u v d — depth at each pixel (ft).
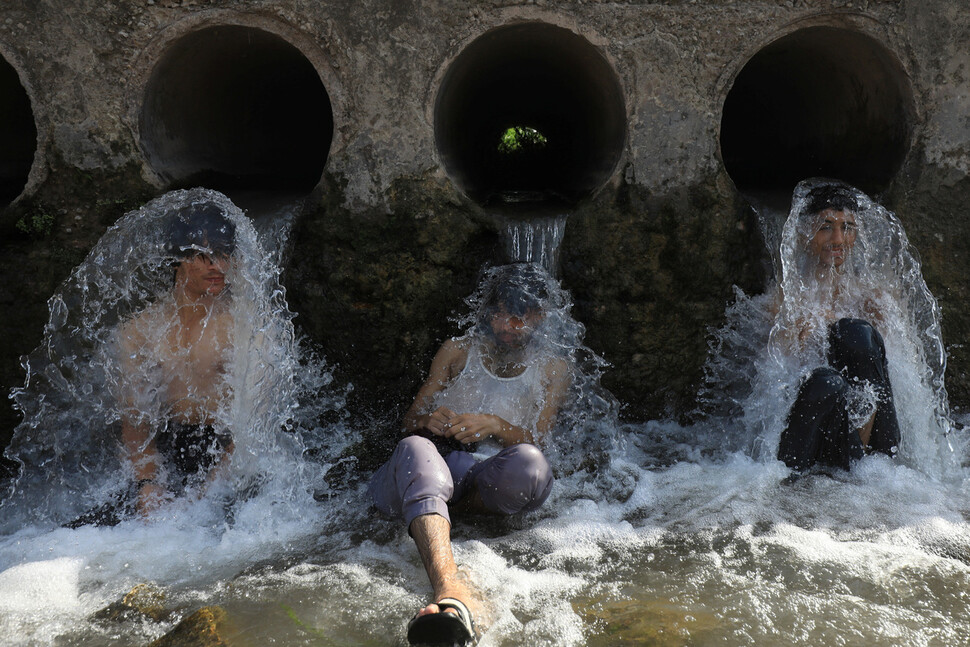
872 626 7.22
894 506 9.44
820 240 10.73
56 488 9.91
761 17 11.30
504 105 19.45
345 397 12.00
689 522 9.29
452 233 11.65
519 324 9.74
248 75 14.56
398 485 8.38
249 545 8.88
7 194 13.20
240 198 13.32
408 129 11.36
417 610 7.59
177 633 7.13
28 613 7.61
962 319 11.93
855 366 10.11
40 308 11.29
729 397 11.98
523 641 7.04
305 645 7.04
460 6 11.10
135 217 10.64
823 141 14.60
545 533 9.03
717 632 7.13
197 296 9.67
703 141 11.53
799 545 8.66
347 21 11.10
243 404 9.91
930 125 11.64
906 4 11.34
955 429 11.55
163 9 11.11
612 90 12.19
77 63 11.16
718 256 11.71
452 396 10.05
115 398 9.75
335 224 11.51
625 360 11.90
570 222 11.75
